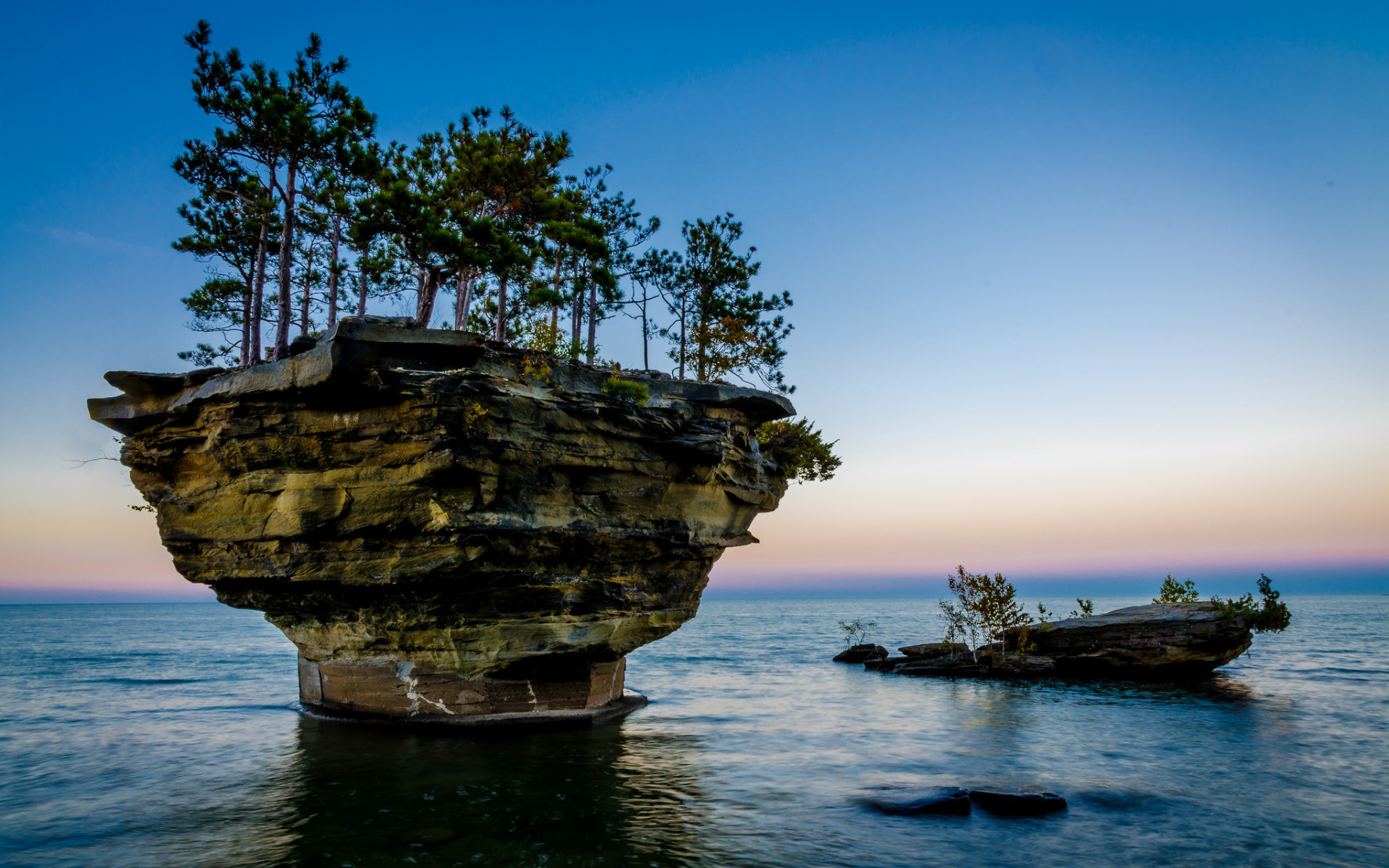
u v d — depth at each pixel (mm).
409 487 24062
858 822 19312
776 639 108562
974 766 25641
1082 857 17125
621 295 37500
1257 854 17422
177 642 103625
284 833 17953
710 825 18969
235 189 31484
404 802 20281
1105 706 39094
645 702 39688
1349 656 65812
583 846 17266
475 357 23891
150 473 27891
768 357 38812
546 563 27047
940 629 137000
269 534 25859
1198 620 48969
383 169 23891
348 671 30828
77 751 27438
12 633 127000
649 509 28891
